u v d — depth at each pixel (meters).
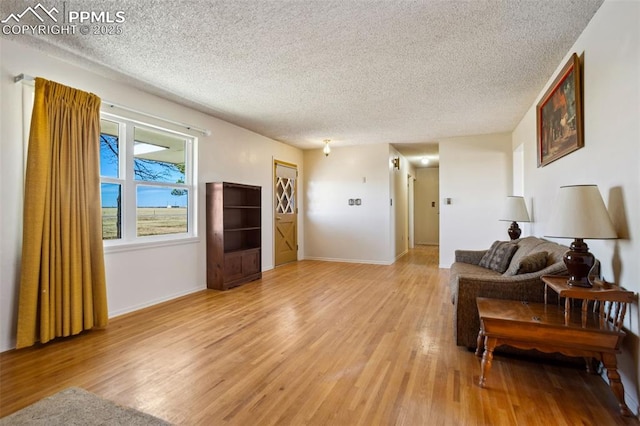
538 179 3.70
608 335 1.74
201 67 2.89
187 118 4.04
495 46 2.54
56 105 2.61
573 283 1.90
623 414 1.67
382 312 3.34
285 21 2.18
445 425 1.59
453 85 3.33
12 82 2.48
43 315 2.50
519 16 2.14
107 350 2.46
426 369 2.15
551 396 1.83
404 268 5.82
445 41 2.45
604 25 2.01
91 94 2.86
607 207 2.01
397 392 1.88
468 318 2.43
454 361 2.26
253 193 5.07
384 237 6.29
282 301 3.75
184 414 1.69
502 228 5.50
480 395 1.85
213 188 4.29
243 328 2.91
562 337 1.83
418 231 9.66
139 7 2.02
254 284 4.61
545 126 3.32
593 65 2.18
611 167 1.96
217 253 4.28
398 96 3.65
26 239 2.45
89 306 2.80
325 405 1.77
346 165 6.59
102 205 3.23
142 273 3.50
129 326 2.96
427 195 9.60
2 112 2.44
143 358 2.33
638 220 1.68
